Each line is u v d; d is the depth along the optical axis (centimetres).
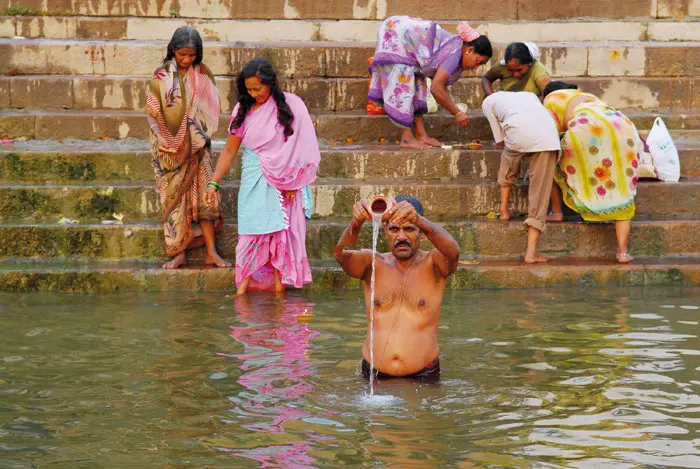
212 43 991
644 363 510
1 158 819
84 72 966
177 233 734
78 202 795
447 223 774
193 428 407
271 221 700
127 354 529
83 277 712
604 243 779
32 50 959
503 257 773
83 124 905
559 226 778
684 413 427
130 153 831
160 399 448
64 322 609
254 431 402
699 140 919
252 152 705
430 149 862
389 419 416
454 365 507
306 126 711
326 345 548
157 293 709
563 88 805
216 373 490
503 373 491
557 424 412
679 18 1058
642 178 837
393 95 868
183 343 553
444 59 846
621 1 1055
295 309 652
